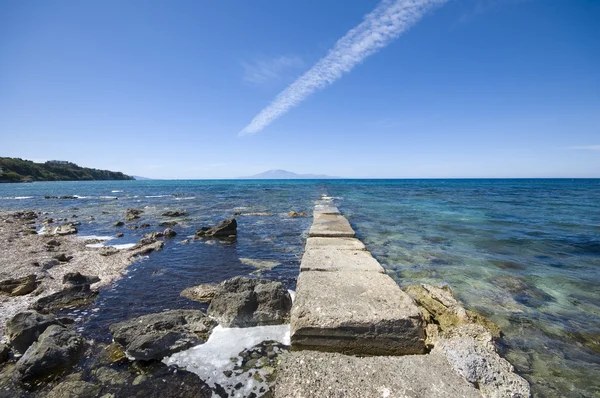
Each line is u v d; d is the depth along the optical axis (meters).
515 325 6.00
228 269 9.34
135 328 5.12
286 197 40.94
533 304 6.96
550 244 12.51
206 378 4.24
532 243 12.70
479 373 3.60
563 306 6.87
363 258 7.81
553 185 83.25
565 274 8.91
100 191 59.44
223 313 5.80
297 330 4.51
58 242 13.27
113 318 6.12
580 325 6.00
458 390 3.36
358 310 4.74
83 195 47.75
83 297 7.08
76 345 4.84
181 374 4.32
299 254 11.12
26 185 87.44
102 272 8.91
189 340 5.05
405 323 4.49
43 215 23.61
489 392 3.49
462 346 3.96
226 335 5.34
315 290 5.55
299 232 15.43
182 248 12.11
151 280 8.33
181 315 5.66
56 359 4.41
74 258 10.48
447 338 4.72
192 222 19.23
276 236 14.44
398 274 8.95
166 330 5.12
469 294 7.51
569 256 10.79
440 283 8.22
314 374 3.58
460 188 66.94
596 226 16.69
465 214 21.86
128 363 4.55
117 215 23.08
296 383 3.46
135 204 31.97
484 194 46.16
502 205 28.69
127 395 3.91
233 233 14.74
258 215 22.00
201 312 5.95
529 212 23.11
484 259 10.41
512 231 15.30
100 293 7.39
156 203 32.91
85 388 4.02
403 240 13.30
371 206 27.59
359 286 5.77
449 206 27.67
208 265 9.74
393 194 46.09
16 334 4.94
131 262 10.05
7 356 4.75
